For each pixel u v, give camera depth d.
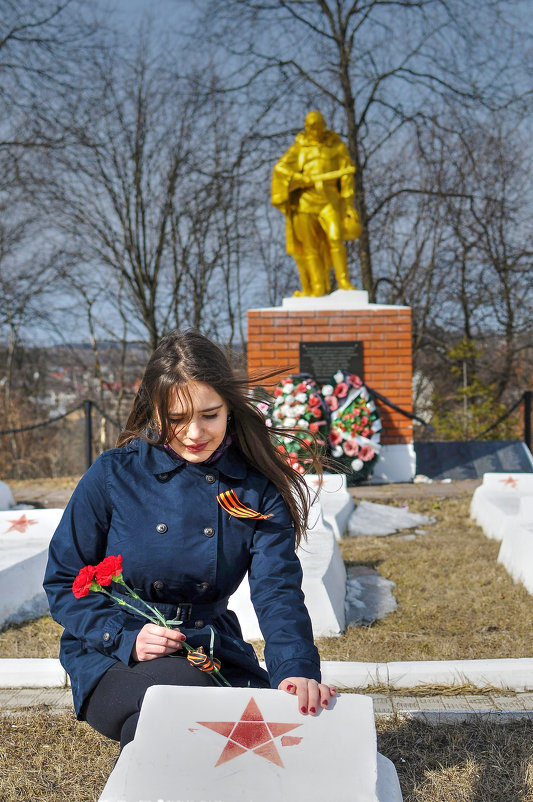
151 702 1.99
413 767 3.09
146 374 2.28
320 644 4.65
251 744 1.89
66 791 2.98
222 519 2.30
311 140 11.59
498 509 7.67
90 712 2.17
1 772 3.12
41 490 11.56
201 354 2.24
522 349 22.98
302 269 11.95
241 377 2.31
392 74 20.25
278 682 2.07
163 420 2.23
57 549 2.31
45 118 19.78
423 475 11.50
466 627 4.95
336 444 10.43
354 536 7.95
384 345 11.45
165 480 2.32
